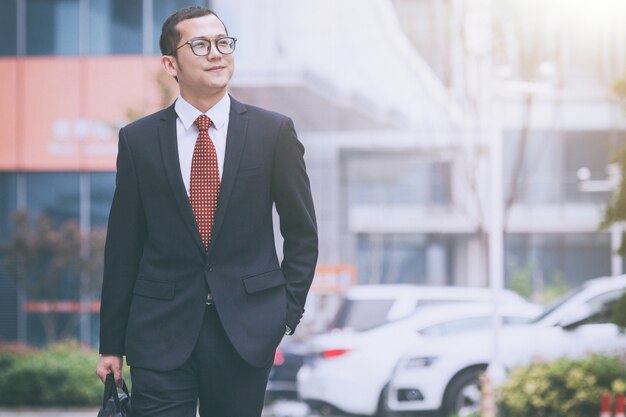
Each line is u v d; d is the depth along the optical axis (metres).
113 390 4.38
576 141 39.38
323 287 29.56
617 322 10.95
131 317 4.31
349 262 36.75
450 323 15.98
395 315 17.23
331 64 32.88
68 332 30.34
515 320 16.25
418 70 29.33
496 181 14.70
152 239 4.33
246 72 31.45
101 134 31.64
